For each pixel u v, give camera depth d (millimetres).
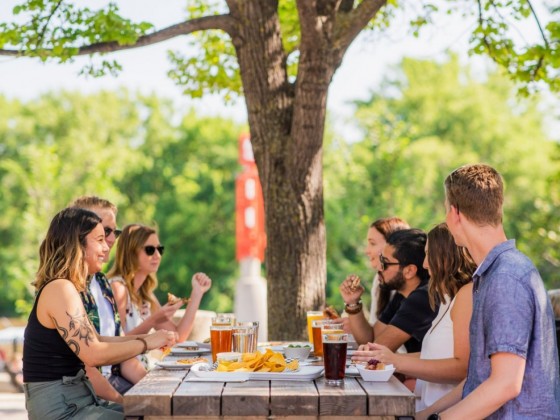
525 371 2555
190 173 34625
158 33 5309
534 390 2547
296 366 3059
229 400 2641
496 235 2713
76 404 3170
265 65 5434
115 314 4148
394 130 23109
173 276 33000
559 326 3625
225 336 3467
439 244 3395
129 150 35219
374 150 24641
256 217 11078
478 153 30062
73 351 3109
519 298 2529
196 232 33344
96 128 35500
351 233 23703
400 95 33250
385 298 4727
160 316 4441
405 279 4164
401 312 3873
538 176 28812
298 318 5410
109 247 4543
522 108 31953
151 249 4832
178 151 35969
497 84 32031
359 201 23844
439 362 3170
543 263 19609
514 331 2498
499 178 2752
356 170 24016
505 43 5941
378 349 3141
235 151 35562
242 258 10977
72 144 32688
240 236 11008
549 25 5734
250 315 9938
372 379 2924
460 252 3371
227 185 34781
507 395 2479
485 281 2631
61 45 5172
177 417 2656
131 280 4812
